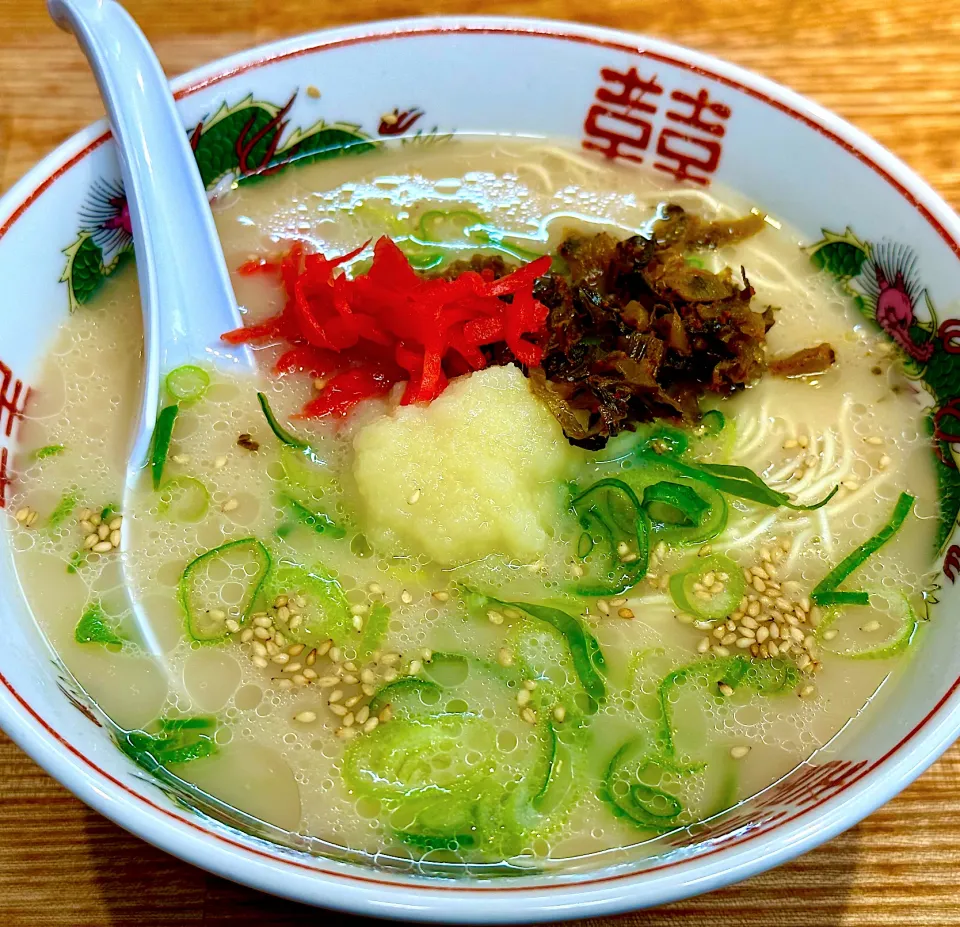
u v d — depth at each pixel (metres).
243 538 0.21
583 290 0.23
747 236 0.26
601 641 0.20
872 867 0.20
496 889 0.15
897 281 0.23
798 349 0.24
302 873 0.15
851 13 0.32
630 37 0.25
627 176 0.27
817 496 0.22
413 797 0.18
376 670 0.20
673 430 0.23
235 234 0.26
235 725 0.19
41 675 0.18
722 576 0.21
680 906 0.19
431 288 0.22
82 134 0.22
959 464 0.21
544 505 0.21
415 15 0.31
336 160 0.26
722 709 0.20
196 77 0.24
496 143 0.27
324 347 0.23
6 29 0.30
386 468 0.21
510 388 0.21
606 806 0.18
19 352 0.22
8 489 0.21
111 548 0.21
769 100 0.24
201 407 0.23
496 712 0.19
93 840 0.20
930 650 0.19
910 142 0.29
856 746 0.18
